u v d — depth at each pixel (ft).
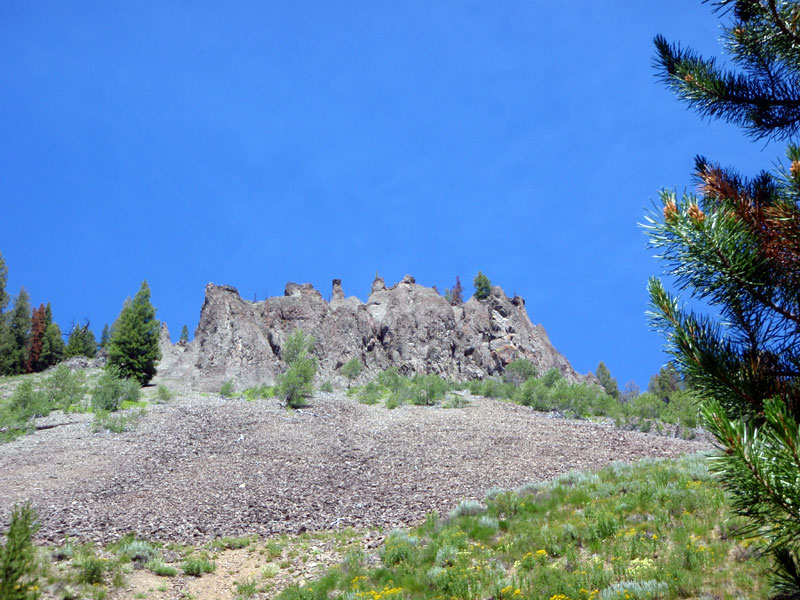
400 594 36.29
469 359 241.14
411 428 116.78
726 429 9.67
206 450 95.20
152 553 49.52
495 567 38.19
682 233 11.89
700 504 40.96
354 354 222.48
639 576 31.73
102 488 71.97
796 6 13.93
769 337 11.75
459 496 65.51
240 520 61.31
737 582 28.04
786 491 8.95
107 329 303.68
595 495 51.03
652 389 210.79
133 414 123.24
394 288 266.98
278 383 160.66
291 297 239.50
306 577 44.78
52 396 137.69
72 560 44.91
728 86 15.30
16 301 268.41
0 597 27.61
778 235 11.59
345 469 84.99
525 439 100.48
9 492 69.00
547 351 285.23
